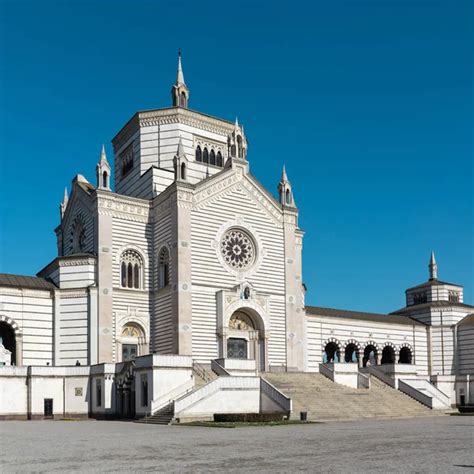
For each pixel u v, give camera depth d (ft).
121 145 331.36
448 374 366.22
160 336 268.00
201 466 86.53
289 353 290.76
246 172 293.64
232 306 273.33
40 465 89.76
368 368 286.46
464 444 116.88
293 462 90.02
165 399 207.51
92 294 256.73
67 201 335.88
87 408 236.63
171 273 266.36
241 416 188.65
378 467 84.33
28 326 250.16
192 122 311.06
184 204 269.64
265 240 295.48
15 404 229.04
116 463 90.74
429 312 382.83
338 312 350.43
